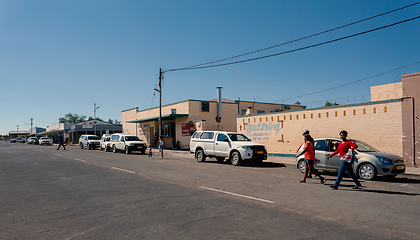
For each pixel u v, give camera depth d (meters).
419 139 13.32
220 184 9.70
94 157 21.69
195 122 27.88
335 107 16.59
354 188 8.88
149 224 5.48
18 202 7.39
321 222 5.52
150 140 36.28
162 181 10.35
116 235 4.92
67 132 63.31
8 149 37.28
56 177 11.52
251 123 21.69
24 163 17.28
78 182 10.29
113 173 12.52
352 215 5.97
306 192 8.33
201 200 7.37
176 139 30.89
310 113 17.83
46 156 23.02
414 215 5.95
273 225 5.36
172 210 6.44
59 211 6.50
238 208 6.57
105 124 56.59
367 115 15.18
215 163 17.00
